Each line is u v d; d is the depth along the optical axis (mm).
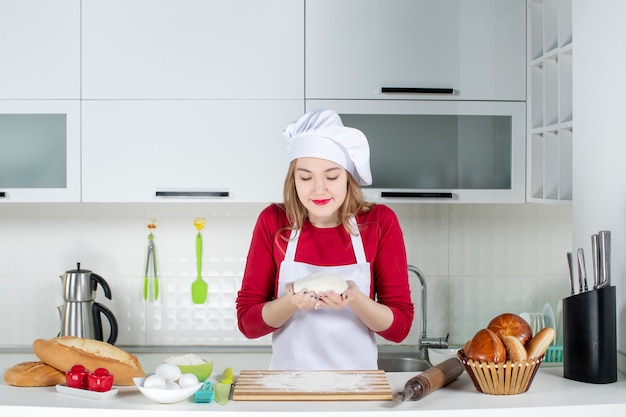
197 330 2795
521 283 2854
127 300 2783
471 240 2842
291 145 1674
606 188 1729
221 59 2422
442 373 1407
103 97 2422
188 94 2422
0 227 2777
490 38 2463
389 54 2443
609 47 1704
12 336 2785
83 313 2559
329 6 2430
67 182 2428
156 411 1239
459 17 2455
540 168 2475
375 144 2473
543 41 2377
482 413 1272
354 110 2438
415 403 1305
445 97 2457
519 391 1382
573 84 1921
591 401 1335
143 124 2424
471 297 2844
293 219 1762
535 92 2459
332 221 1774
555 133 2363
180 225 2785
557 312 2639
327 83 2438
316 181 1615
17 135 2436
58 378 1415
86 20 2410
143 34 2416
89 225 2775
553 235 2857
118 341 2785
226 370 1486
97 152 2422
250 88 2428
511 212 2850
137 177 2430
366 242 1755
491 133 2488
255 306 1693
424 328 2699
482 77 2465
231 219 2791
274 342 1808
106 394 1312
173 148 2430
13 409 1263
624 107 1637
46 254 2777
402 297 1744
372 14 2436
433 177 2486
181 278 2787
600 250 1500
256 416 1229
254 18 2420
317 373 1446
